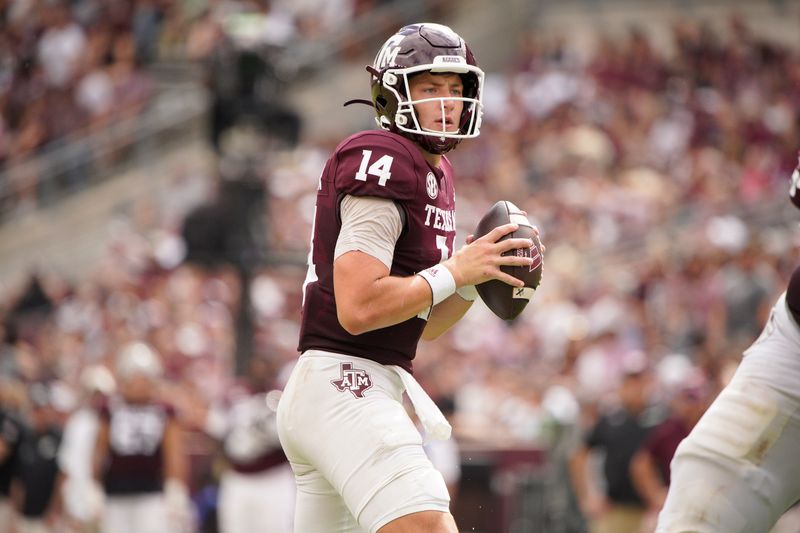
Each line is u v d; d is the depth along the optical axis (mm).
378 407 13453
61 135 66250
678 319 43938
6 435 33781
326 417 13492
